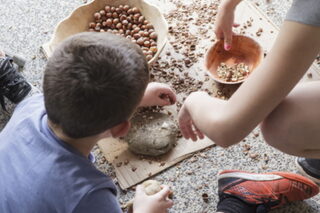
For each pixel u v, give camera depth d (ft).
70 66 2.18
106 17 4.56
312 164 3.58
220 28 3.88
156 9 4.31
